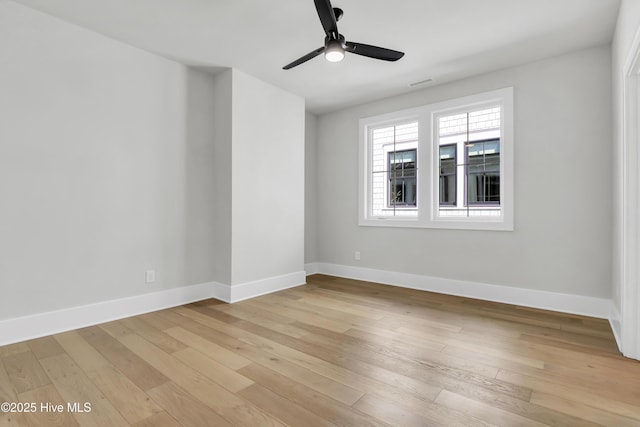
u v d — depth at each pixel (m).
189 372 2.04
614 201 2.88
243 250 3.73
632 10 2.02
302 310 3.31
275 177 4.11
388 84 4.01
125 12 2.57
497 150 3.71
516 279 3.52
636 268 2.21
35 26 2.55
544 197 3.34
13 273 2.47
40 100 2.58
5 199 2.43
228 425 1.54
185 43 3.07
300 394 1.80
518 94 3.47
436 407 1.68
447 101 3.96
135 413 1.63
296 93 4.34
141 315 3.14
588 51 3.11
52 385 1.89
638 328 2.22
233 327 2.83
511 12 2.55
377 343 2.49
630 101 2.20
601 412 1.64
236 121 3.64
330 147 5.13
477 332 2.71
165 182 3.38
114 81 3.00
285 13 2.58
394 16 2.61
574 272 3.20
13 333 2.46
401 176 4.47
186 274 3.56
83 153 2.81
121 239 3.06
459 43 3.03
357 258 4.81
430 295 3.90
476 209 3.85
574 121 3.18
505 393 1.81
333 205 5.10
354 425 1.54
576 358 2.23
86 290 2.84
